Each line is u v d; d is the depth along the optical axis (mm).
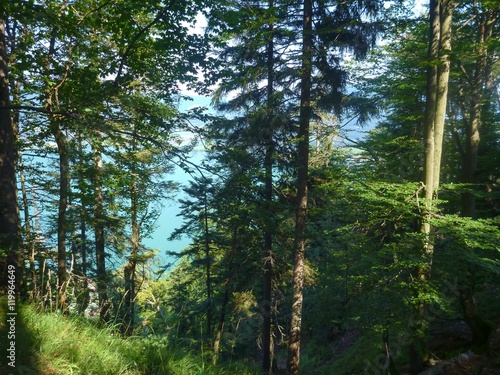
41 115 8219
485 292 11422
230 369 6281
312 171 12516
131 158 10781
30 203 14469
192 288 19906
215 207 7492
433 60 8938
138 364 4648
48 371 3727
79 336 4688
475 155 12602
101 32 10133
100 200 13359
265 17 11023
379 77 14523
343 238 10500
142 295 16594
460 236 7980
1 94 7273
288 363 11953
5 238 6320
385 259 8961
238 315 16422
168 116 8023
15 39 9008
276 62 12219
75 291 6793
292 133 12750
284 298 14992
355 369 11906
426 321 8180
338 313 10805
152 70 9961
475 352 8914
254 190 8461
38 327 4445
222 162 8305
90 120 6402
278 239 13438
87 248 14266
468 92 13250
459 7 13016
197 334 14305
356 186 9578
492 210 14820
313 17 11953
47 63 8758
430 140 9266
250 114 12305
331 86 11719
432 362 9164
